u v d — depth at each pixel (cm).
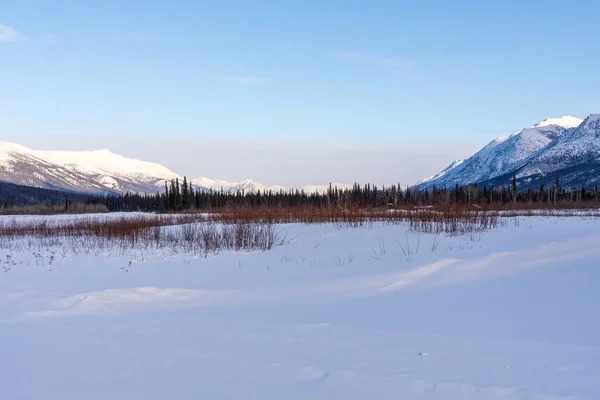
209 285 1117
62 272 1330
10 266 1445
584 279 977
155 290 1002
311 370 507
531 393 442
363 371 503
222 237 1927
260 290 1038
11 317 770
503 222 2400
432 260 1306
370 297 938
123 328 695
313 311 818
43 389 457
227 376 491
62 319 756
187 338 637
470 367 515
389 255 1463
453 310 807
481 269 1154
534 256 1250
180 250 1767
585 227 2139
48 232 2611
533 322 714
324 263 1406
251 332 668
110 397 438
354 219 2419
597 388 453
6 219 4809
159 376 491
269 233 1917
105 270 1362
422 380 476
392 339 629
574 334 646
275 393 445
